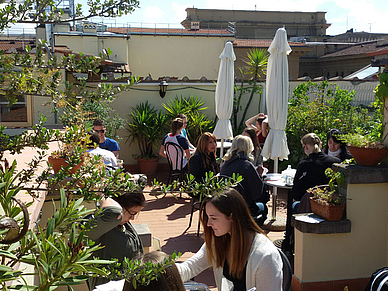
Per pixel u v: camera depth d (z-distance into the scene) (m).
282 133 6.39
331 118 9.42
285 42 6.24
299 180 4.77
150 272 1.21
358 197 3.99
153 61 18.89
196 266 2.52
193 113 10.80
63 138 1.39
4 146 1.33
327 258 4.01
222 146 8.48
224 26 35.34
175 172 8.06
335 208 3.90
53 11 1.31
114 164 4.33
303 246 3.96
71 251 0.94
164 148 8.17
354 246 4.05
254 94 11.66
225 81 8.25
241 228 2.22
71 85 1.31
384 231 4.08
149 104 11.13
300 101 10.06
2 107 8.24
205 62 19.33
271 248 2.24
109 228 2.45
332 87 11.95
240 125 11.59
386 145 4.03
